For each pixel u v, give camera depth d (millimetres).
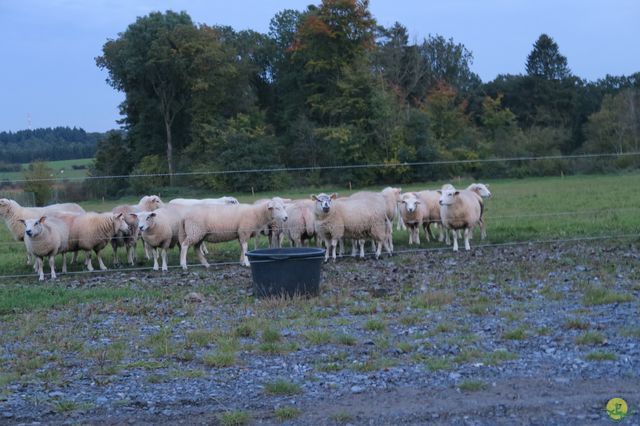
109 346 9805
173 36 60469
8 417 7188
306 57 64938
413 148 55531
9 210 18547
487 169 54156
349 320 10844
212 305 12477
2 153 79562
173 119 64062
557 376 7746
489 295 12188
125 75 62562
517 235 20312
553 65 94625
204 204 17594
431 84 82125
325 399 7371
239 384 8000
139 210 19766
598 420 6504
